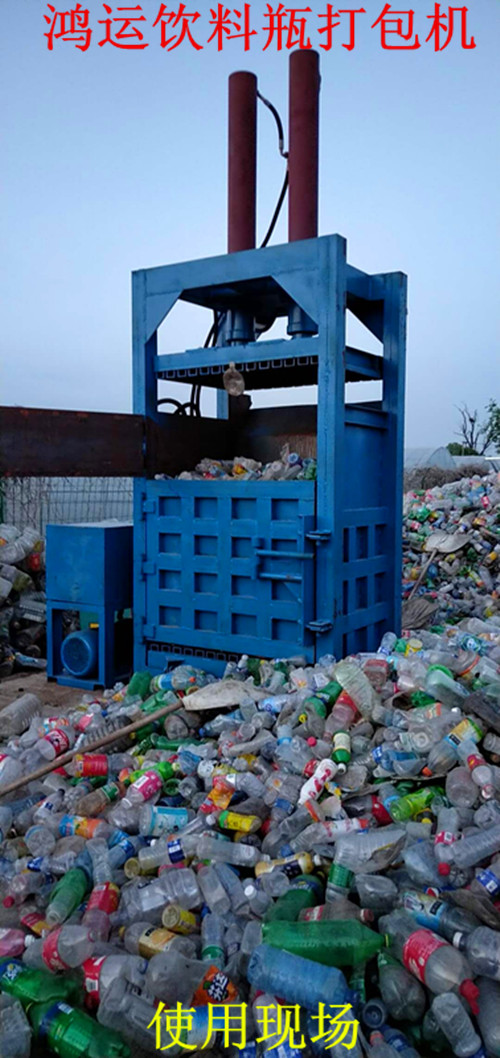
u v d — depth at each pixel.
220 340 6.04
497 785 2.91
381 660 4.11
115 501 11.21
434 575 8.88
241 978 2.42
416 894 2.54
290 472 5.03
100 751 4.07
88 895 2.92
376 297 5.41
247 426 6.52
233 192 5.71
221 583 5.09
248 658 4.98
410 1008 2.25
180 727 4.12
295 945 2.37
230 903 2.73
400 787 3.17
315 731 3.64
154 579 5.43
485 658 4.20
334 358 4.59
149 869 3.00
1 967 2.52
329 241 4.59
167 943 2.52
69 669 5.93
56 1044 2.28
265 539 4.86
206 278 5.12
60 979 2.47
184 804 3.48
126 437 5.39
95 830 3.29
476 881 2.50
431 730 3.31
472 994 2.13
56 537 5.94
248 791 3.32
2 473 4.60
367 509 5.19
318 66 5.34
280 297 5.58
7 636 6.88
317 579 4.72
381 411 5.41
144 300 5.46
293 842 2.97
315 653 4.73
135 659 5.58
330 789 3.21
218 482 5.05
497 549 9.09
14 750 4.16
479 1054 2.10
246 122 5.67
